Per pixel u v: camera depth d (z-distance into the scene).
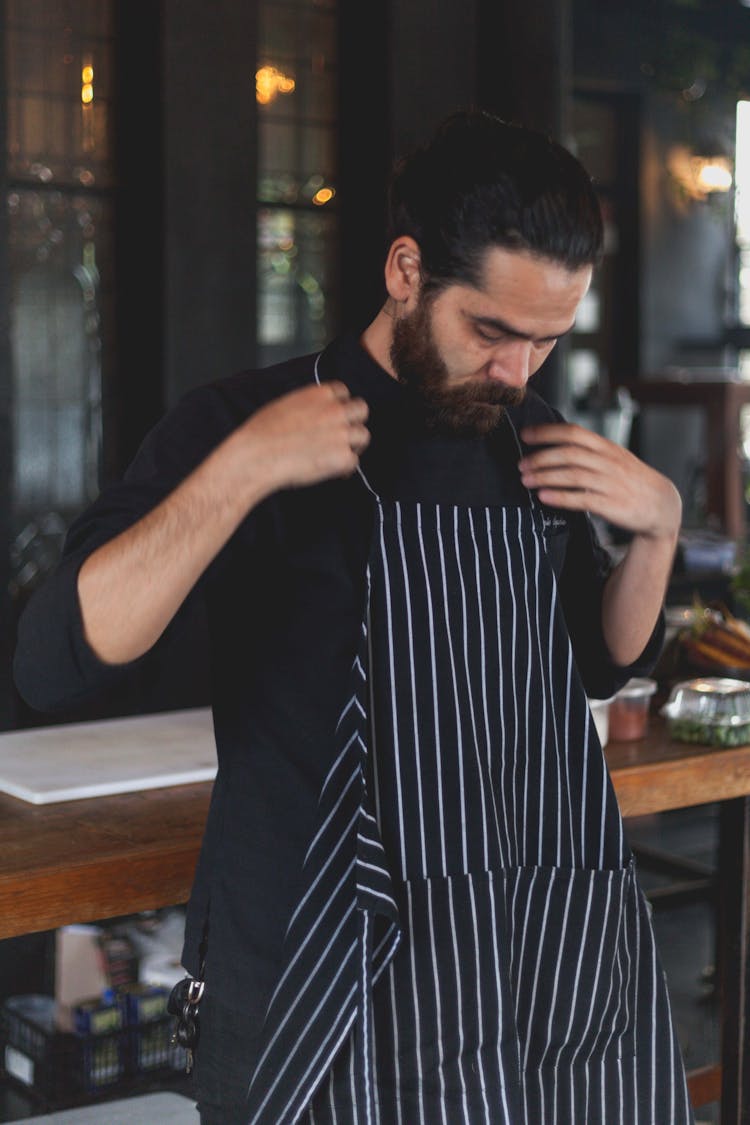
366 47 4.38
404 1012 1.42
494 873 1.46
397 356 1.43
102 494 1.40
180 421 1.43
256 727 1.44
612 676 1.72
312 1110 1.41
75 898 1.65
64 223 4.04
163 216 4.01
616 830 1.59
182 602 1.31
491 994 1.45
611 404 6.64
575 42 7.91
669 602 4.59
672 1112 1.62
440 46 4.34
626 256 8.51
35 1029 2.84
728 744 2.23
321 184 4.46
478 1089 1.44
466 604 1.49
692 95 8.44
